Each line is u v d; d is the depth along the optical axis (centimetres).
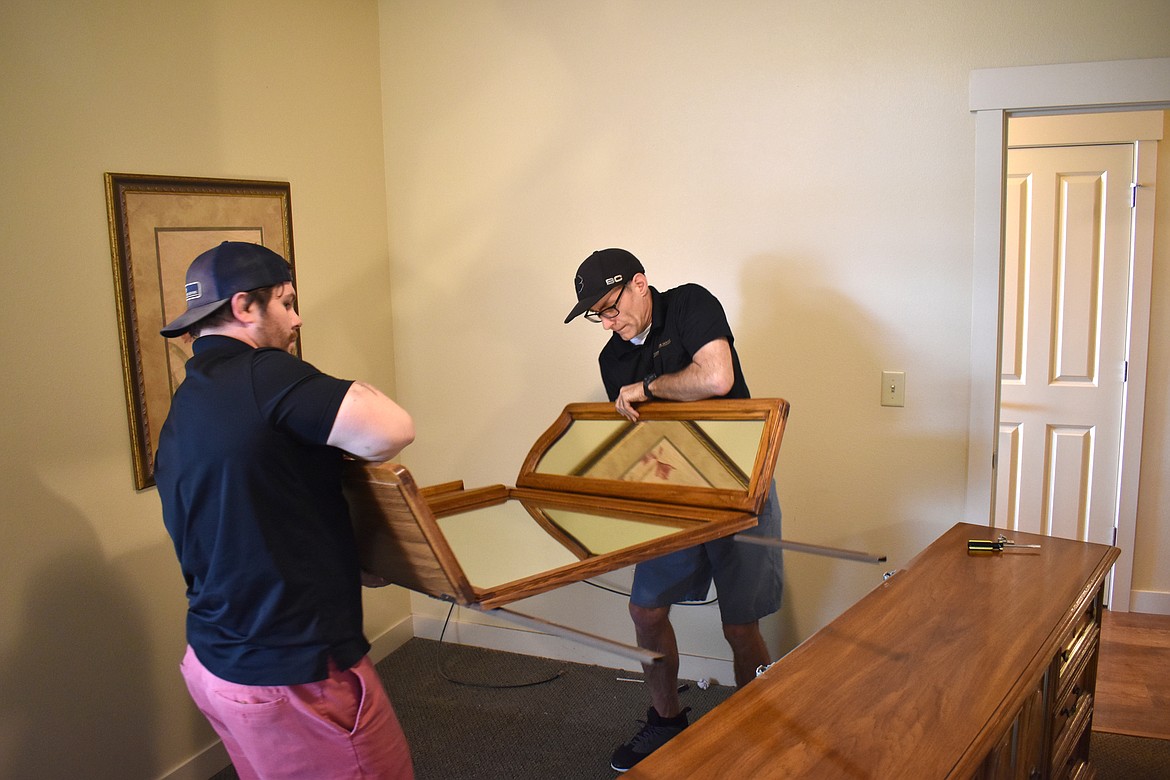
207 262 160
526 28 310
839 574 293
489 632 346
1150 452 369
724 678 310
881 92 271
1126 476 370
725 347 225
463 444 340
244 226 269
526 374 326
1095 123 356
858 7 271
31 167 208
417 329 341
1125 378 366
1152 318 361
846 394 286
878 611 175
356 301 324
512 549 170
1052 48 255
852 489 288
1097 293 367
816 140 280
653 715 263
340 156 313
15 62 204
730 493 191
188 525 151
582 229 311
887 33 269
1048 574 193
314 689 153
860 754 125
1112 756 264
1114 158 357
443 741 278
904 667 151
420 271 337
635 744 260
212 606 153
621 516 197
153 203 239
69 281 218
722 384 219
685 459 207
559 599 281
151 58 239
